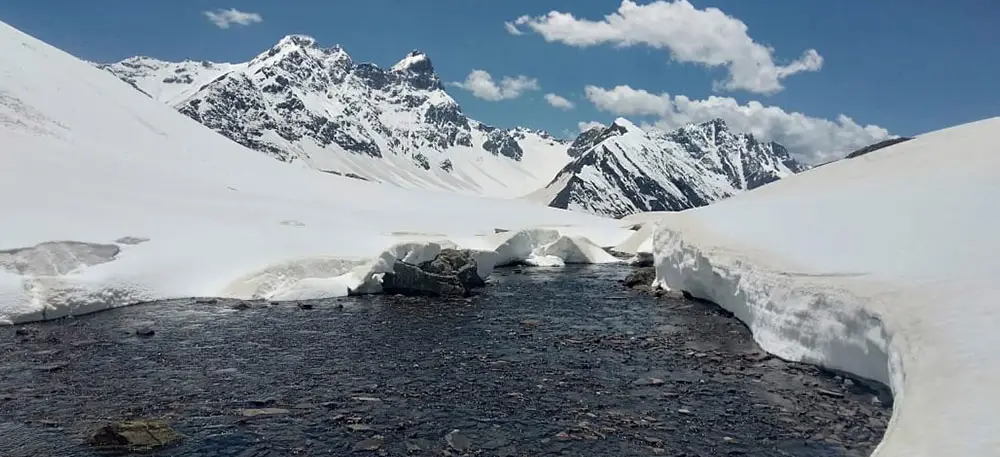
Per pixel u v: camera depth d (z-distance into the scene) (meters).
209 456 13.80
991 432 10.25
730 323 27.42
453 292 34.88
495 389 18.56
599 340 24.56
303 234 43.34
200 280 33.06
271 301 31.70
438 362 21.36
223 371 19.98
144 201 43.72
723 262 28.53
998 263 17.14
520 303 32.81
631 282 39.72
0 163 42.81
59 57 75.50
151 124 72.19
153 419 15.81
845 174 41.50
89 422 15.58
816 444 14.64
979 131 35.94
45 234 31.02
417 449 14.32
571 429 15.55
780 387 18.59
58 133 55.59
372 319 28.11
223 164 71.00
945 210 24.28
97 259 31.39
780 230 29.67
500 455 14.05
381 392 18.20
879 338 16.77
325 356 21.94
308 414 16.38
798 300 21.30
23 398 17.20
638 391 18.41
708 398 17.77
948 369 12.66
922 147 38.41
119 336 23.95
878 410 16.59
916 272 18.44
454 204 90.88
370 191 83.88
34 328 24.72
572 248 55.50
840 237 25.23
